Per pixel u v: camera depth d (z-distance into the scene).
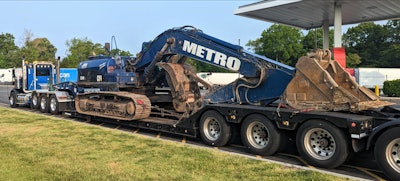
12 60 89.69
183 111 9.18
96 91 11.45
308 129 6.30
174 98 9.38
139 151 6.96
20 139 8.16
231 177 5.33
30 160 6.25
